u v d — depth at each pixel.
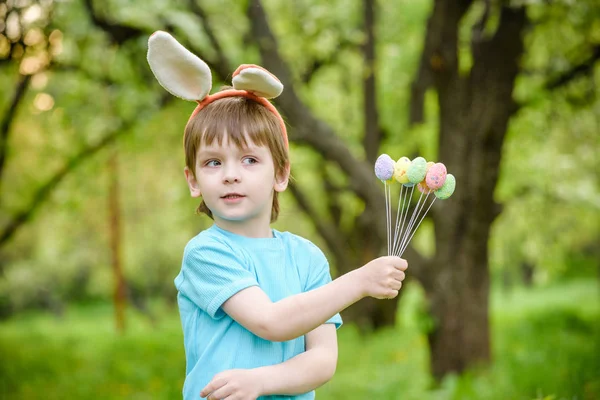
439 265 6.30
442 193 1.94
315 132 5.96
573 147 8.77
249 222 1.97
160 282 19.56
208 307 1.85
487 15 6.12
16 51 5.16
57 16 5.30
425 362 7.59
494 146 6.11
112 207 12.55
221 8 7.31
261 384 1.81
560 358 6.66
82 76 6.88
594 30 6.62
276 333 1.74
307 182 12.23
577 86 7.33
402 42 9.00
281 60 5.86
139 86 6.92
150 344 10.23
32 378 8.12
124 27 5.77
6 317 19.84
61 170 8.13
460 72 6.14
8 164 9.15
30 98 7.34
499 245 10.85
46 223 16.39
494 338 8.59
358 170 6.09
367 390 6.50
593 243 22.27
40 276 19.91
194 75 2.00
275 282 1.94
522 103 6.55
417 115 8.52
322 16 8.57
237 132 1.90
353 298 1.72
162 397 6.86
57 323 17.16
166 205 14.84
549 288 21.64
